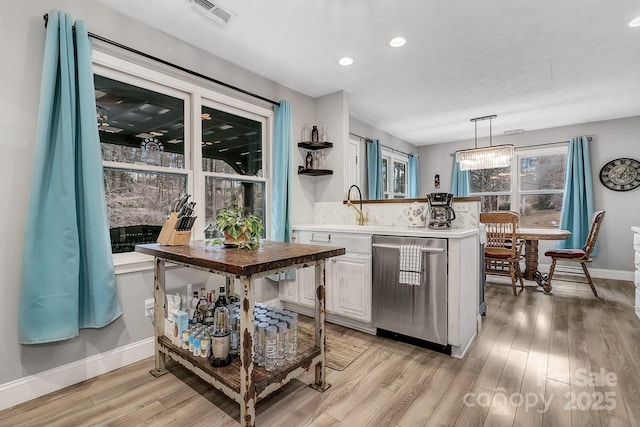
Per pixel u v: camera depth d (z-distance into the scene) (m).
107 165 2.09
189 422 1.54
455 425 1.51
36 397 1.74
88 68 1.85
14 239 1.69
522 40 2.49
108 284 1.91
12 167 1.68
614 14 2.15
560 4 2.04
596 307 3.33
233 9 2.07
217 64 2.70
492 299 3.65
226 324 1.78
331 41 2.48
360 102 3.91
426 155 6.51
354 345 2.43
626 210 4.62
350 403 1.69
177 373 2.00
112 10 2.05
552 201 5.28
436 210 2.76
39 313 1.68
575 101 3.90
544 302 3.52
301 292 3.08
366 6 2.04
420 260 2.29
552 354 2.24
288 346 1.71
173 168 2.44
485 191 5.91
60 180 1.75
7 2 1.67
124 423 1.53
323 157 3.64
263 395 1.49
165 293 2.18
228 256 1.59
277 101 3.25
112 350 2.04
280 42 2.49
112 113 2.13
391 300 2.47
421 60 2.81
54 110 1.75
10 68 1.67
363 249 2.62
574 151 4.88
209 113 2.73
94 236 1.85
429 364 2.12
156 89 2.33
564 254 3.87
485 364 2.11
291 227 3.19
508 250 3.90
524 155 5.47
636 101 3.91
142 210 2.29
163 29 2.29
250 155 3.09
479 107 4.12
